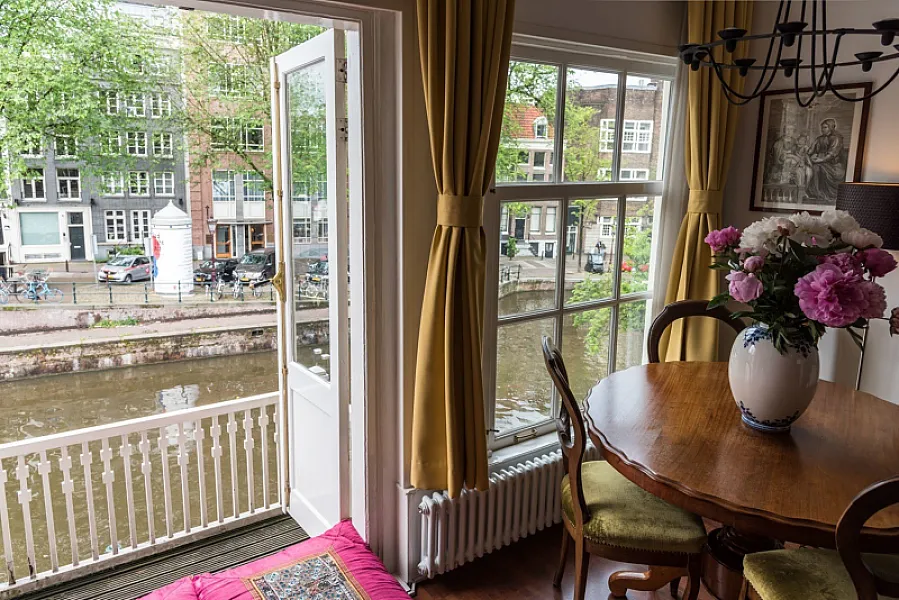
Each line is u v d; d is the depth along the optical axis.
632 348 3.13
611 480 2.10
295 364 2.71
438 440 2.20
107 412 5.28
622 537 1.85
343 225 2.23
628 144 2.88
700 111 2.75
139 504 3.38
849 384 2.80
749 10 2.79
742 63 1.68
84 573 2.44
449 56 1.89
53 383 5.68
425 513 2.25
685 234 2.88
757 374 1.74
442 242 2.06
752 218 3.05
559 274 2.71
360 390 2.26
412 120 2.07
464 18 1.89
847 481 1.53
